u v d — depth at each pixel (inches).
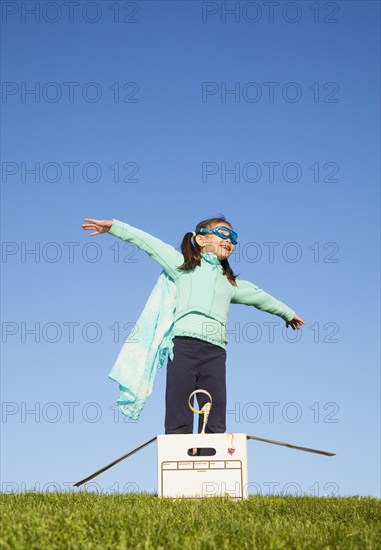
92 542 141.2
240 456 210.4
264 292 252.2
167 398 232.1
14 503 195.2
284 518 172.7
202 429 214.8
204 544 138.7
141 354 240.5
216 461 209.8
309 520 173.2
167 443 209.5
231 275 247.9
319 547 141.3
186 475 208.8
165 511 173.2
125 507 180.1
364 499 223.6
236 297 246.5
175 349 233.6
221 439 210.5
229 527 155.6
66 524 152.3
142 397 238.7
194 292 237.0
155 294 244.7
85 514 165.2
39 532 143.9
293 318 256.2
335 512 189.5
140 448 212.1
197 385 235.3
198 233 245.9
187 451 209.6
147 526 151.3
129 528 151.6
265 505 195.6
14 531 144.5
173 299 240.5
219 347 235.9
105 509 175.2
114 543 139.3
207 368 233.5
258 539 145.3
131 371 239.8
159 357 239.6
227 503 196.1
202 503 193.6
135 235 241.9
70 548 134.6
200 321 233.6
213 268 242.7
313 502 210.2
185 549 136.6
